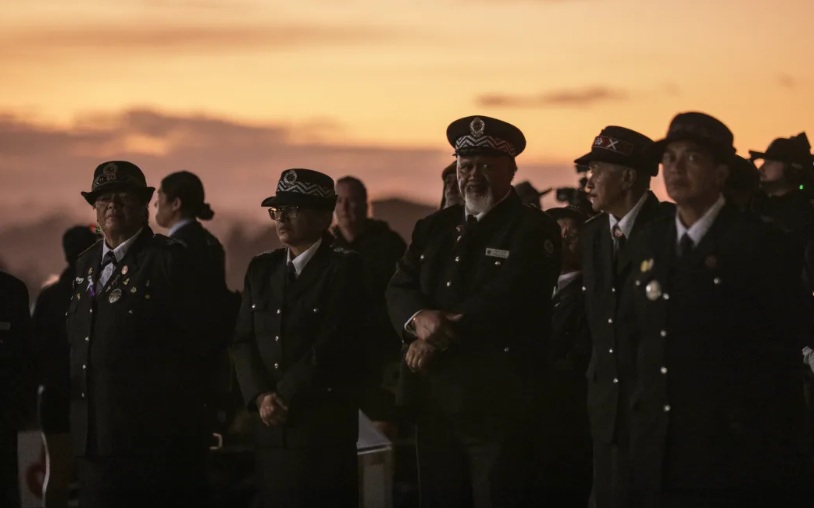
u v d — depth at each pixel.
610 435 7.06
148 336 8.36
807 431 6.65
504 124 7.93
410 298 7.93
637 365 6.77
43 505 10.02
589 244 7.40
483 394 7.71
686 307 6.50
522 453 7.75
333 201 8.45
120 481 8.37
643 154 7.47
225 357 10.45
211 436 8.88
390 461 9.77
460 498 7.86
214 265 9.13
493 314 7.71
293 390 8.13
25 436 10.10
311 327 8.25
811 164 9.66
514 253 7.80
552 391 8.23
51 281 10.70
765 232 6.48
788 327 6.46
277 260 8.48
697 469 6.49
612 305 7.07
